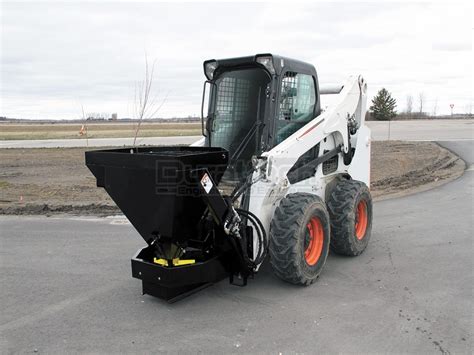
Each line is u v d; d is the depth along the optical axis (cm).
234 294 444
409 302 415
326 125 514
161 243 418
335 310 400
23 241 660
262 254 429
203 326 377
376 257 551
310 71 517
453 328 363
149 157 358
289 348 336
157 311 411
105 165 394
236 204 438
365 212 562
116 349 343
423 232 664
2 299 448
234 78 481
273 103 444
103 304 431
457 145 1992
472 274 488
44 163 1706
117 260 569
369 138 640
